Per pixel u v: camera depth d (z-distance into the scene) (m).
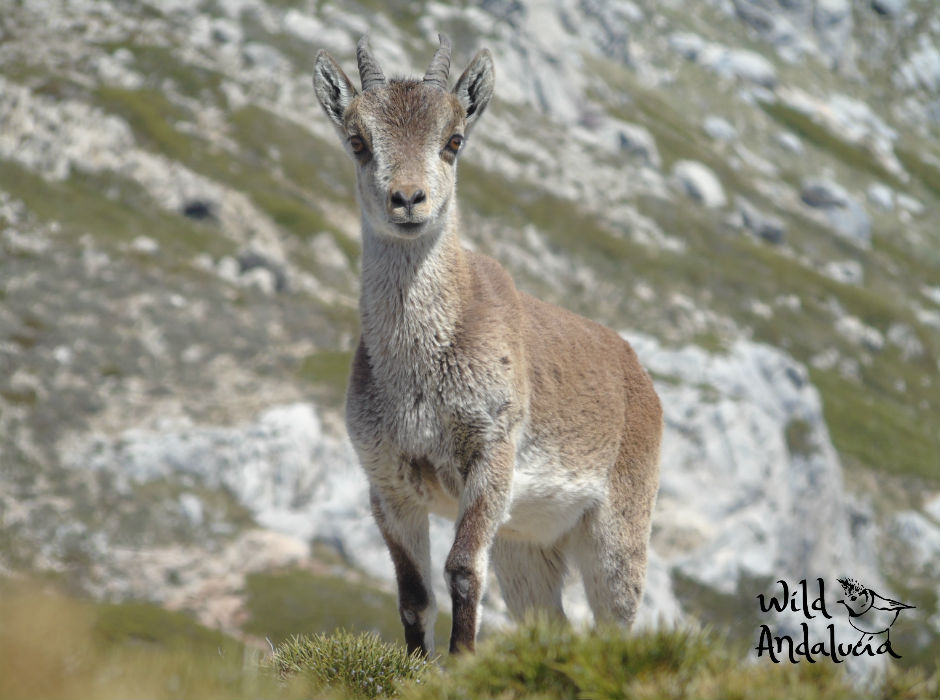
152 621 118.19
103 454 167.50
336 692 24.64
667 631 21.92
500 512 31.94
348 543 165.62
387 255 32.19
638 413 40.06
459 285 32.59
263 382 199.25
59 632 20.38
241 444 173.38
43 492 157.50
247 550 157.62
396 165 31.86
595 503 38.25
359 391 32.66
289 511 170.62
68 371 188.12
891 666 21.38
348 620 144.12
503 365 32.19
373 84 35.16
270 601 145.75
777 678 20.30
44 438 168.50
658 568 185.50
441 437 31.98
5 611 20.23
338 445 181.88
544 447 35.28
